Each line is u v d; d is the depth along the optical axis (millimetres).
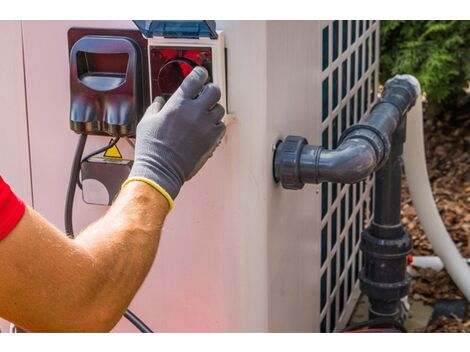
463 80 4461
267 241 1710
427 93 4414
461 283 2832
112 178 1693
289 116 1812
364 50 2930
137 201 1312
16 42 1713
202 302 1746
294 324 2025
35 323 1183
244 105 1576
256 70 1566
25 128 1769
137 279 1266
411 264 3176
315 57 2037
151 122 1395
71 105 1624
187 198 1668
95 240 1233
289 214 1885
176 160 1377
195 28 1495
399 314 2645
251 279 1706
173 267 1733
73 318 1180
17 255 1124
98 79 1608
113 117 1586
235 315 1735
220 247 1688
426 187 2688
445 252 2820
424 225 2781
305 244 2082
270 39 1617
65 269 1161
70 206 1698
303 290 2098
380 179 2336
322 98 2203
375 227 2377
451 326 2799
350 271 2904
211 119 1431
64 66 1701
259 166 1636
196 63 1528
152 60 1548
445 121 4824
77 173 1675
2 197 1116
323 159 1668
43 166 1786
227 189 1639
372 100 3293
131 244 1258
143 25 1516
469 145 4570
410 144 2570
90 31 1630
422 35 4262
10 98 1755
